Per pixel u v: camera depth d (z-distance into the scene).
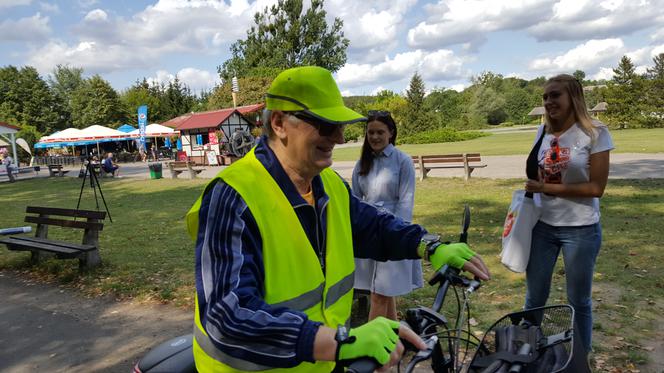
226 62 57.72
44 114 64.81
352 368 1.17
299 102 1.48
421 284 4.03
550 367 1.71
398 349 1.25
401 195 3.74
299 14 54.59
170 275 6.38
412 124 49.84
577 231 3.11
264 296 1.43
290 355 1.23
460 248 1.79
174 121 37.88
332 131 1.51
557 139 3.12
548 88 3.11
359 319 4.56
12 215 12.88
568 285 3.22
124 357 4.20
